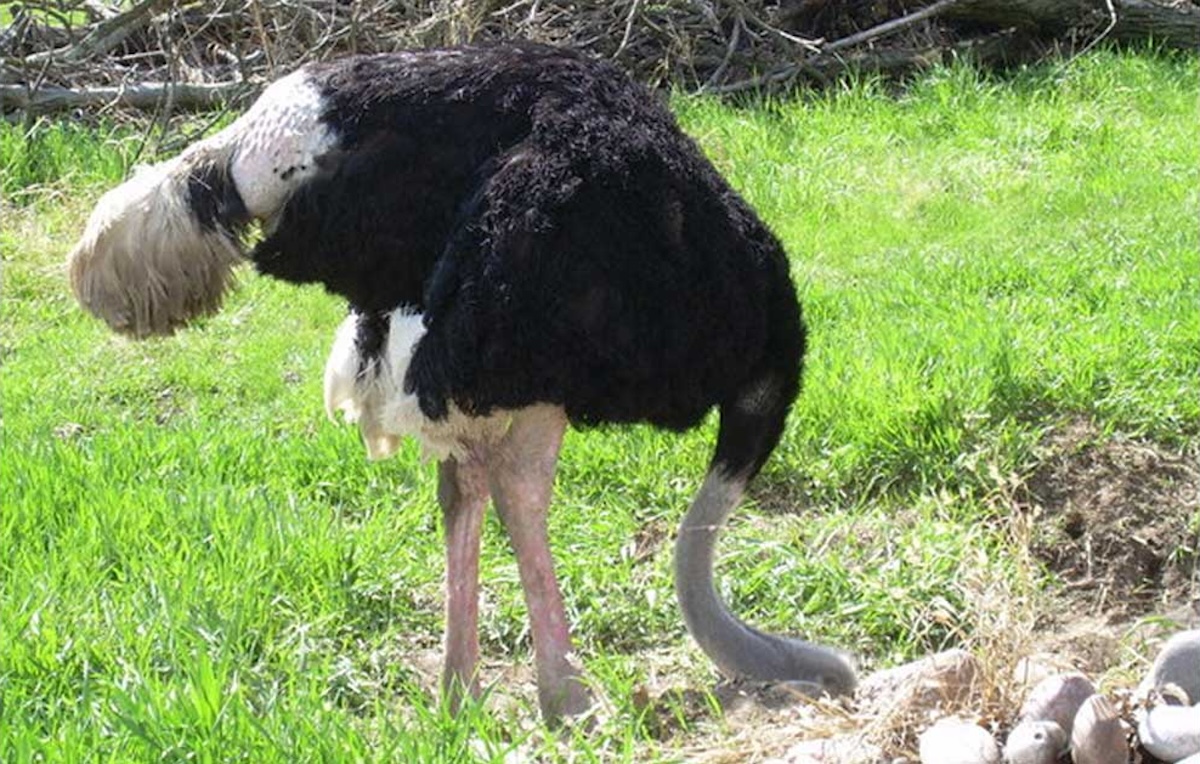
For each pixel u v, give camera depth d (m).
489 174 4.79
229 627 5.41
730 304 4.92
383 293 4.96
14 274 9.93
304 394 8.22
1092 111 11.94
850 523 6.61
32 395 8.39
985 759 4.38
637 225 4.78
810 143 11.63
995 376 7.30
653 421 5.02
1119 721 4.39
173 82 12.01
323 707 4.78
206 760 4.32
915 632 5.91
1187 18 13.55
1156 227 9.55
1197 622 6.04
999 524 6.56
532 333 4.73
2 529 6.18
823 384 7.34
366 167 4.85
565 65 5.00
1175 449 7.04
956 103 12.16
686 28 13.17
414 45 12.01
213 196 4.98
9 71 12.35
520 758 4.64
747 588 6.18
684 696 5.38
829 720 4.73
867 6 13.70
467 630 5.19
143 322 5.10
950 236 9.91
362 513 6.91
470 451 5.04
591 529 6.57
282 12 12.52
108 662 5.19
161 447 7.20
